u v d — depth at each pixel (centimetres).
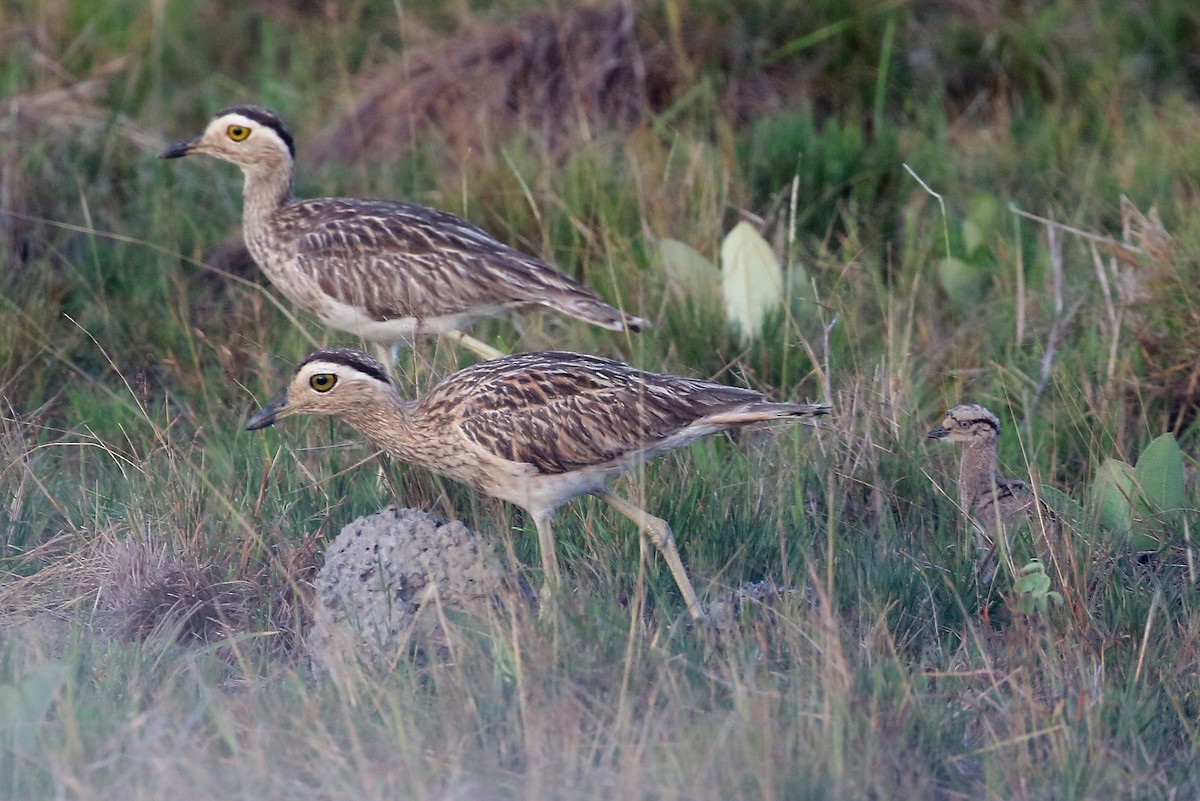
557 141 1636
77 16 1847
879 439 1145
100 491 1119
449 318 1256
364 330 1275
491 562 958
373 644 909
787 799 752
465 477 1028
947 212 1484
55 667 833
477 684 857
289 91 1812
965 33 1767
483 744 811
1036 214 1502
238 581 1004
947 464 1186
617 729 799
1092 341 1266
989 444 1126
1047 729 814
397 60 1786
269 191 1324
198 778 765
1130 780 798
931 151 1595
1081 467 1164
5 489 1101
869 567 989
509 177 1519
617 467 1016
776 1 1767
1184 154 1530
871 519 1086
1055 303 1320
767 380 1277
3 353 1297
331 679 876
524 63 1734
